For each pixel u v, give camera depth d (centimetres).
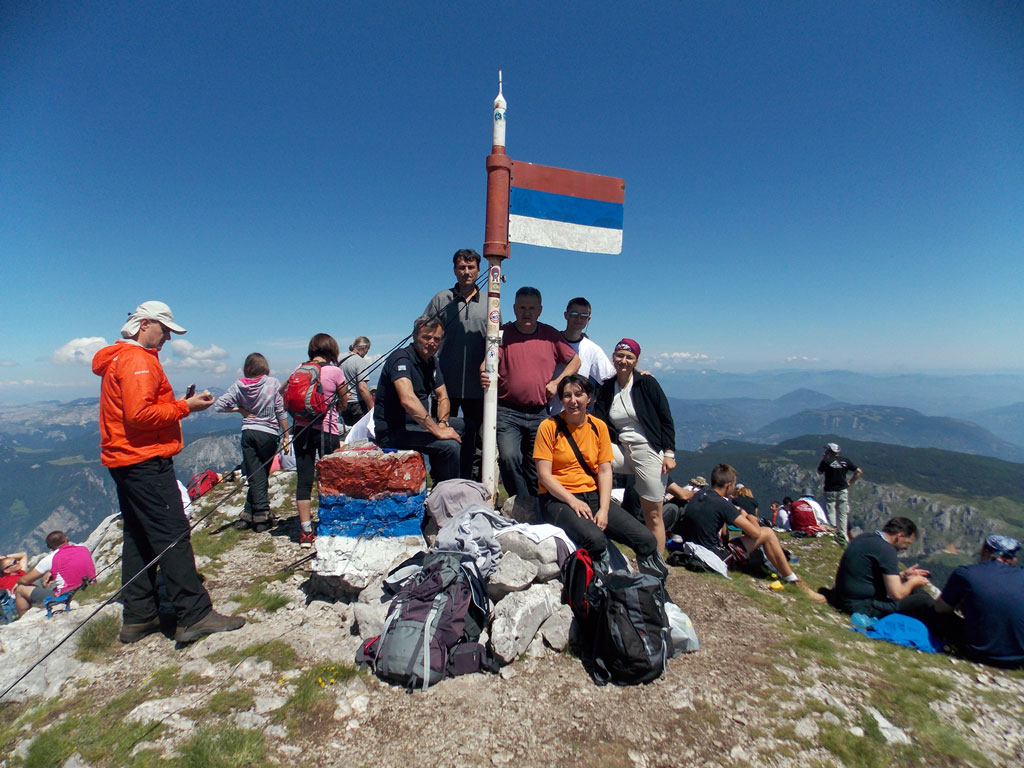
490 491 543
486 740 314
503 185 537
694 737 326
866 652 458
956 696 397
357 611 413
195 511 801
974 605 474
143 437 398
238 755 290
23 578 728
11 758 302
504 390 577
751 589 595
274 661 378
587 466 493
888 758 319
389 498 480
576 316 673
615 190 594
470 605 404
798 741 327
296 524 739
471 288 591
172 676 365
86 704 346
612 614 378
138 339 412
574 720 335
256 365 700
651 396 575
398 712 335
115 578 577
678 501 753
